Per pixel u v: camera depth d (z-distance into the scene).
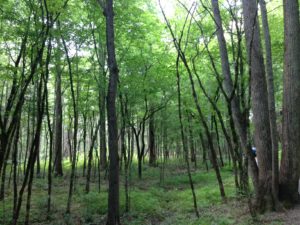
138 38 9.23
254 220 5.62
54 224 6.71
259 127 6.45
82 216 7.25
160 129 15.56
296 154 6.27
